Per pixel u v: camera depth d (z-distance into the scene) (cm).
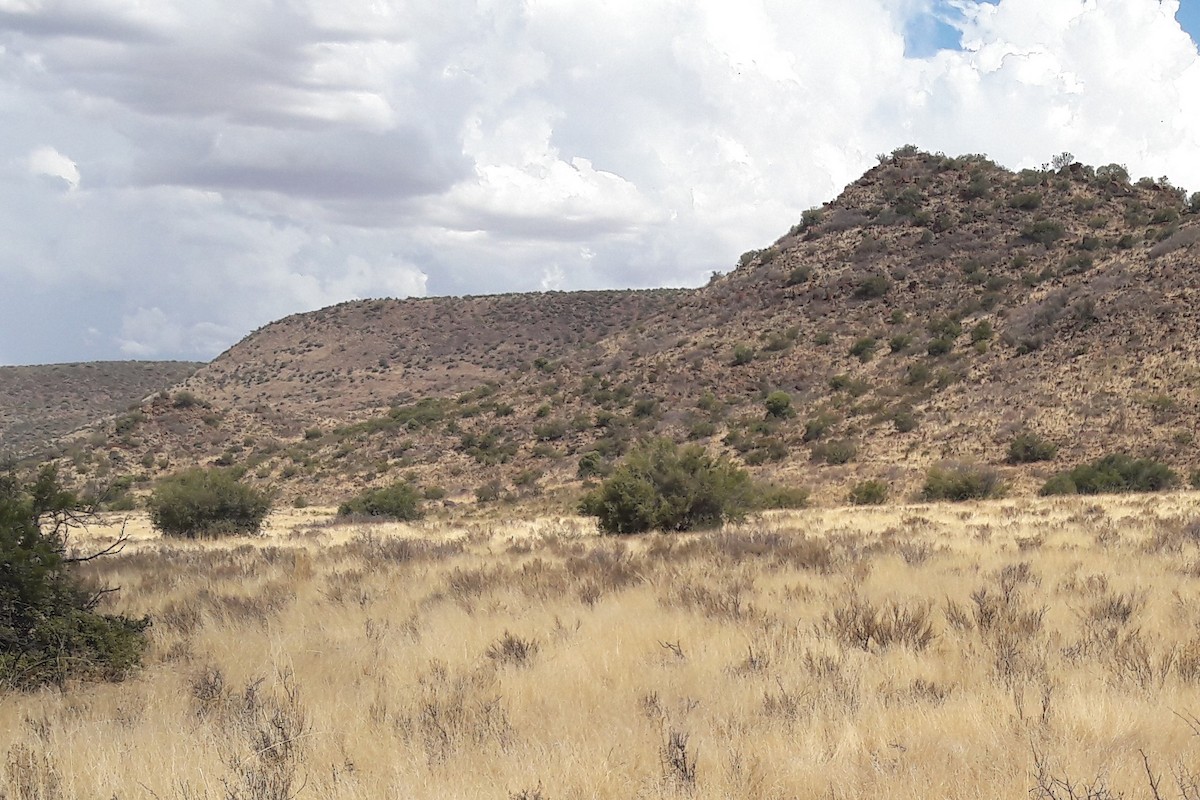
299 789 583
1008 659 857
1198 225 8212
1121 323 7125
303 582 1659
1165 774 571
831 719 720
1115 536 1989
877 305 9650
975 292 9281
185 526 3722
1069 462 5678
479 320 18938
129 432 10344
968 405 6888
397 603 1373
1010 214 10869
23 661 955
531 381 10550
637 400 8969
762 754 637
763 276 11206
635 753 644
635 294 19662
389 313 19588
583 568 1691
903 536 2308
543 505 6225
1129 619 1062
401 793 575
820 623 1077
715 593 1311
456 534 3266
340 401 16038
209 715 786
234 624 1233
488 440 8712
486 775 614
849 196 12744
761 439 7350
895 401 7456
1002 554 1761
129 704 850
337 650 1065
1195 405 5822
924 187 12206
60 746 695
